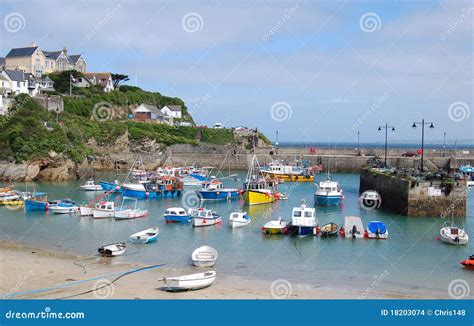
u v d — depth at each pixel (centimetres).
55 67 12756
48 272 3009
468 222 4791
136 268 3144
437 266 3269
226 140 13075
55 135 8688
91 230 4391
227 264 3288
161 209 5672
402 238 4069
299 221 4184
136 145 11306
